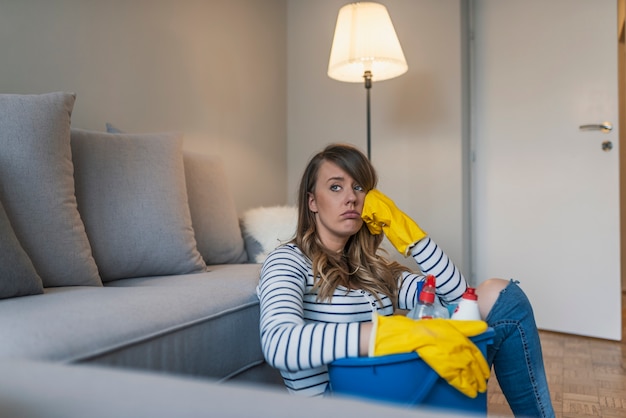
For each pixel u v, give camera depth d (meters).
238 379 1.25
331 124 3.31
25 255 1.13
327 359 0.84
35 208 1.26
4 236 1.10
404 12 3.08
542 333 2.85
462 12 2.94
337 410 0.26
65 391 0.30
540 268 2.89
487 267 3.05
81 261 1.34
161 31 2.43
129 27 2.26
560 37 2.82
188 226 1.73
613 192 2.70
